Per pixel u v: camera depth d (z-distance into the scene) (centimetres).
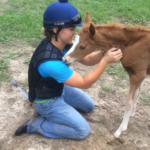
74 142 239
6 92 319
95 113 281
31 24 537
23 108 288
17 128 256
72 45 232
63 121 232
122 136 247
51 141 240
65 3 198
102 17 585
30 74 221
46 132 240
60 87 232
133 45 215
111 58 205
